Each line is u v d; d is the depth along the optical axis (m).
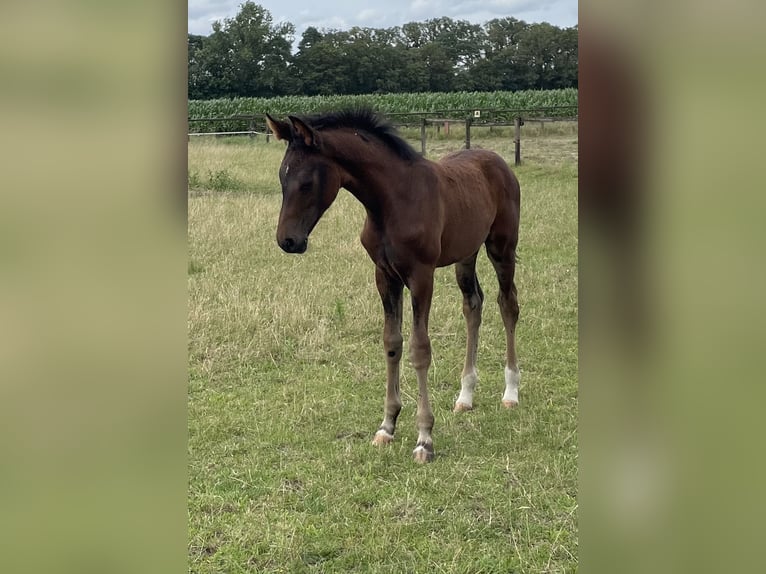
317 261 8.51
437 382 5.48
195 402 5.07
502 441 4.44
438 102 35.03
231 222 10.24
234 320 6.34
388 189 4.21
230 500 3.80
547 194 12.74
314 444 4.50
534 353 5.96
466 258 4.96
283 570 3.20
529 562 3.18
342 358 5.89
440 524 3.55
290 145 4.09
